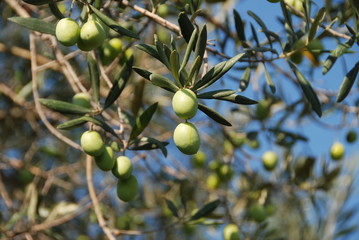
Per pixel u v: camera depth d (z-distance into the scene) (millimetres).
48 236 5980
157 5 3568
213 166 6309
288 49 3732
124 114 4125
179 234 7031
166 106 7027
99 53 4207
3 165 6348
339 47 3441
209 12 6020
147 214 6836
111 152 3184
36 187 6031
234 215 5996
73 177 6879
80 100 4047
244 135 6324
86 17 3189
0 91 6676
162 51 2811
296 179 5824
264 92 5902
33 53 4742
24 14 5035
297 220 6676
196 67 2674
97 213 4559
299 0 3904
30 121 6688
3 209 6902
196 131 2740
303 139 5812
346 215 6414
